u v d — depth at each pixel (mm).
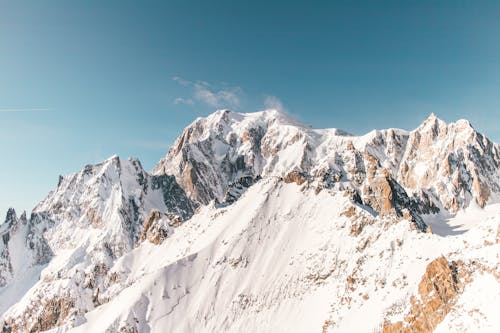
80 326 160000
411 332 99688
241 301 147375
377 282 124625
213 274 160250
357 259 138375
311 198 178250
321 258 148625
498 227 107375
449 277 99688
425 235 130375
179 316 149125
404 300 109562
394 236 136625
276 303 142500
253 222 173375
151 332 145750
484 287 92500
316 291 139750
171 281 159750
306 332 125375
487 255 99875
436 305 98062
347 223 155000
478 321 86000
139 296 155750
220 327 142250
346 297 127688
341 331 116375
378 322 108062
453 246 117562
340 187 188500
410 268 120875
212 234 182500
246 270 157625
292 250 158375
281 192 186000
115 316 151750
